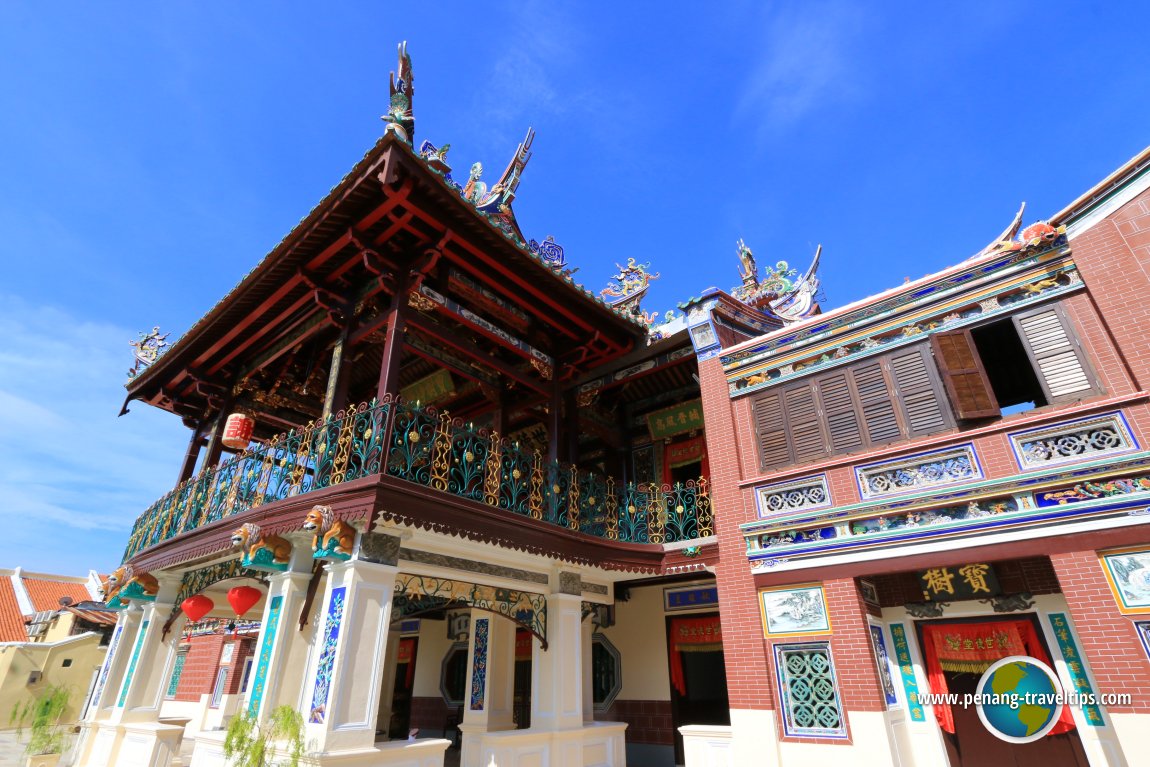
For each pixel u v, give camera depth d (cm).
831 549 819
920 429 797
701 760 891
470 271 943
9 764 1620
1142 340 662
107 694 1066
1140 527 620
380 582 702
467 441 855
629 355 1188
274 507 781
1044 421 698
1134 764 568
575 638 930
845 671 762
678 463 1294
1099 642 611
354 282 957
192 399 1260
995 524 700
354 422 782
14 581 3459
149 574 1077
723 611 894
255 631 1833
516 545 830
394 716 1564
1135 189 707
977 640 786
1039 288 754
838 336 911
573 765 860
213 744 762
